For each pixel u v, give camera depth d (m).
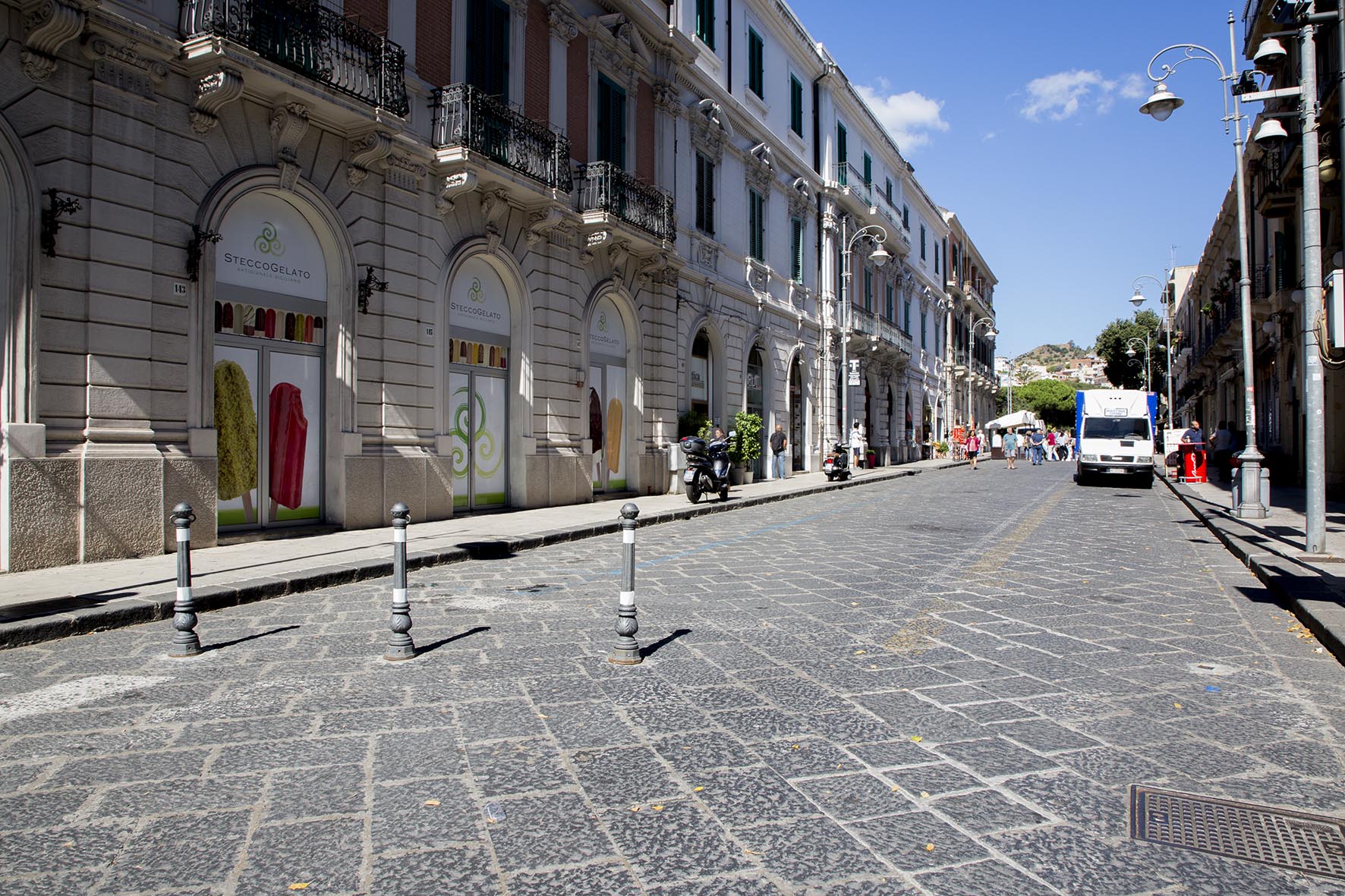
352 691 4.57
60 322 8.05
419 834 2.98
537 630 6.02
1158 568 9.19
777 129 25.95
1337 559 8.76
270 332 10.49
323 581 7.75
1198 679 4.95
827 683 4.80
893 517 14.77
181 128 9.15
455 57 13.12
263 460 10.45
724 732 4.01
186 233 9.21
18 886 2.61
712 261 21.80
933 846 2.93
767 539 11.71
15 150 7.66
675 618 6.43
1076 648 5.64
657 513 14.33
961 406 56.84
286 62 9.61
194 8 9.02
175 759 3.63
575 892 2.61
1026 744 3.90
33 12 7.66
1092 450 25.12
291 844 2.90
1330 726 4.16
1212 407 44.38
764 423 25.50
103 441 8.37
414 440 12.34
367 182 11.57
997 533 12.40
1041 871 2.78
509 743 3.84
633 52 17.95
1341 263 15.55
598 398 17.55
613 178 16.23
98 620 5.95
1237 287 26.69
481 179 13.20
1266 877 2.76
